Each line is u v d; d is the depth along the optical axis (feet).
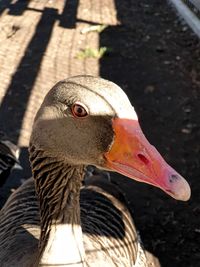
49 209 0.76
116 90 0.68
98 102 0.67
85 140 0.70
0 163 1.28
